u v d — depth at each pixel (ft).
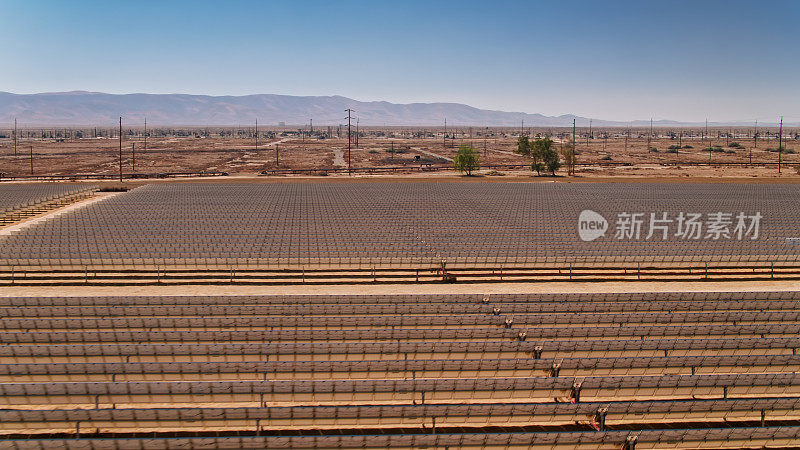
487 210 227.20
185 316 100.78
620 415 71.36
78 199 261.85
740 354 88.79
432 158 593.42
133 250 152.46
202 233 174.81
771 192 288.71
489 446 64.54
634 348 87.10
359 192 285.23
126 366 77.15
